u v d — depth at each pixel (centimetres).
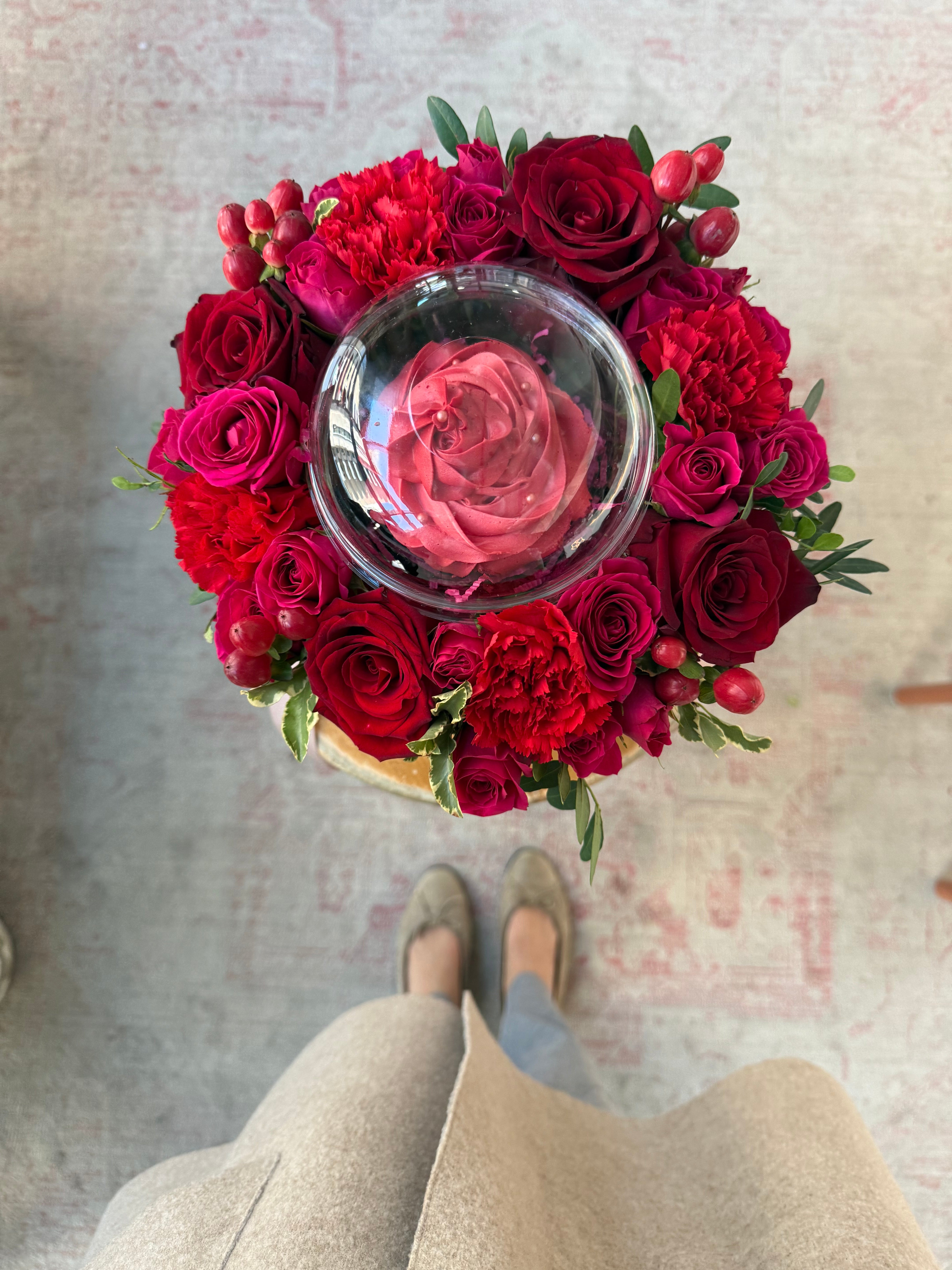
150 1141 118
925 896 122
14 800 121
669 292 59
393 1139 68
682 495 54
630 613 53
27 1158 118
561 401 53
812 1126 73
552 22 124
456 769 56
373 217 58
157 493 85
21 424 123
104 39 125
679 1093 120
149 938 121
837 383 125
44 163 125
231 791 122
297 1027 120
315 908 122
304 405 56
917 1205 117
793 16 125
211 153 124
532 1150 73
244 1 124
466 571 53
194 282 124
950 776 123
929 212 125
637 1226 71
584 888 123
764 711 124
